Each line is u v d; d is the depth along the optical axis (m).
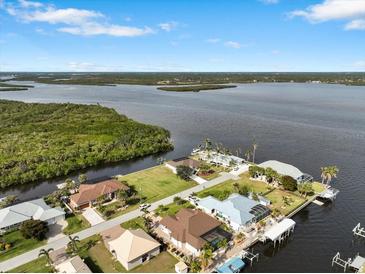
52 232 64.06
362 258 56.62
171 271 52.56
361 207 78.75
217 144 134.62
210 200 75.00
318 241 64.38
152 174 97.31
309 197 81.81
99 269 52.56
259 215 69.19
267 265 56.53
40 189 91.62
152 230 64.81
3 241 59.47
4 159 107.75
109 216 70.38
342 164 110.62
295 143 137.88
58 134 143.50
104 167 111.19
